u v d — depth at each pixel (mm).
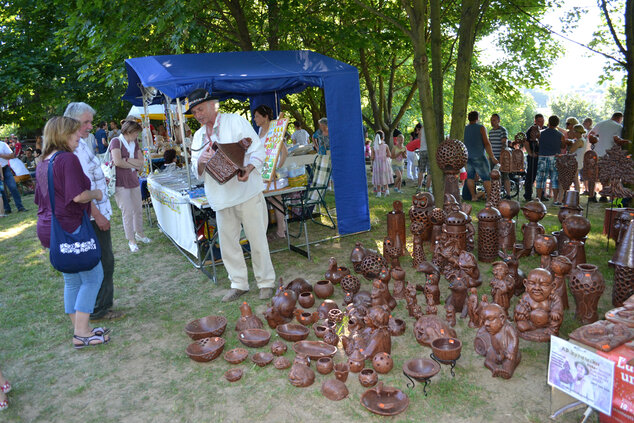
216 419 2814
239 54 6734
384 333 3324
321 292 4488
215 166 4043
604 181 5453
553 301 3438
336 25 10273
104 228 4113
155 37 9070
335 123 6441
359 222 6922
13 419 2922
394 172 11828
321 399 2941
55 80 16766
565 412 2682
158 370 3434
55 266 3459
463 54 6480
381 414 2684
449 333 3391
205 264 5918
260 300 4660
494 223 5207
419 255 5242
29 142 21984
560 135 8547
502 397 2865
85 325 3826
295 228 7645
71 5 8828
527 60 12586
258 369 3348
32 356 3746
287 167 5941
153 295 4977
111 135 14000
